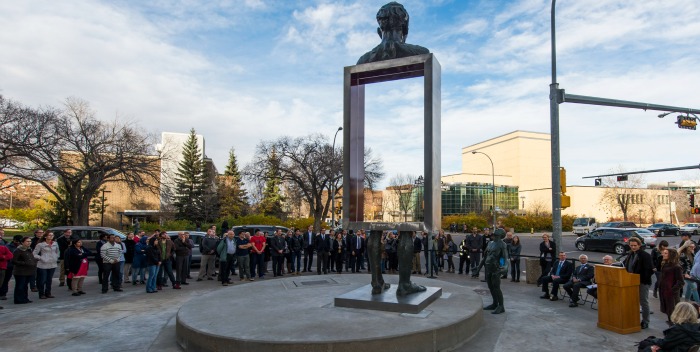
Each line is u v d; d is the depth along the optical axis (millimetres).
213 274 14906
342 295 7996
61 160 29234
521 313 9031
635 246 8062
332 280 10961
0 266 10461
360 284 10312
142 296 11430
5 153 27203
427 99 8398
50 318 8719
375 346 5660
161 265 12609
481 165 104625
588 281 9703
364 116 9430
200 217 48719
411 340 5914
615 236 27156
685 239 10875
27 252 10477
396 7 9234
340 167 40969
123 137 32625
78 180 31188
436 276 15586
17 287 10352
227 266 13719
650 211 72250
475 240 15461
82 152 31406
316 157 42031
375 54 9117
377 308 7406
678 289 8109
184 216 48531
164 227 35281
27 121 27219
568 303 10211
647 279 7926
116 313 9203
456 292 9250
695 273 9484
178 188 49906
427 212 8156
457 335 6586
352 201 9055
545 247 12938
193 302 8172
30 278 11867
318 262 16250
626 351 6504
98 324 8188
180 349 6543
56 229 20688
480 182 86688
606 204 73125
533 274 13461
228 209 56531
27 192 66500
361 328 6176
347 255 16422
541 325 7996
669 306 8164
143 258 13492
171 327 7918
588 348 6617
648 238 26422
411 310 7188
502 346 6664
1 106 26297
